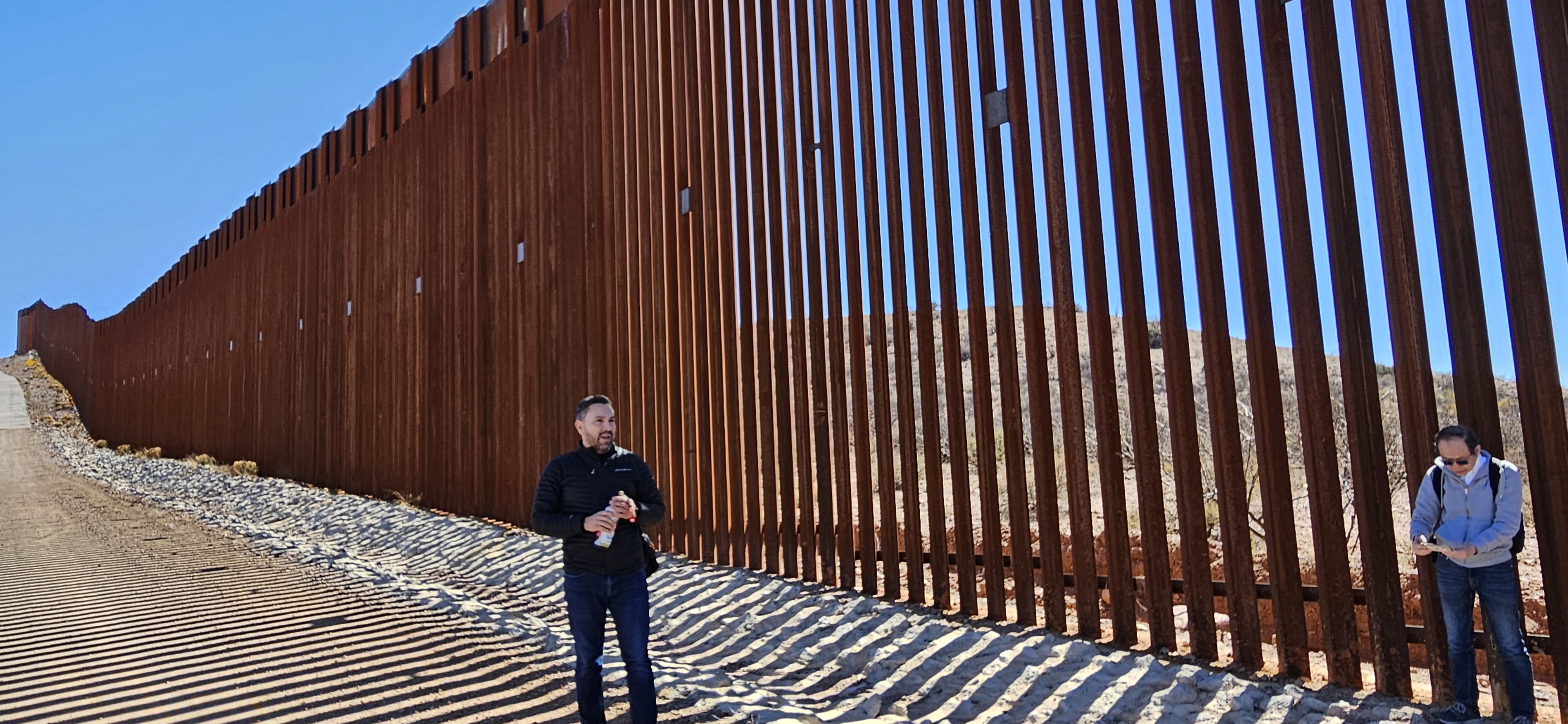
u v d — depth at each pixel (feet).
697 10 30.63
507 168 41.55
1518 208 14.48
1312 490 16.17
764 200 27.81
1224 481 17.29
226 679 17.53
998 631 19.62
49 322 229.66
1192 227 17.75
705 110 29.86
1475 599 17.37
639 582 13.20
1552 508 14.12
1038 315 20.03
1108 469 18.80
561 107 37.65
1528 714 13.24
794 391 26.48
